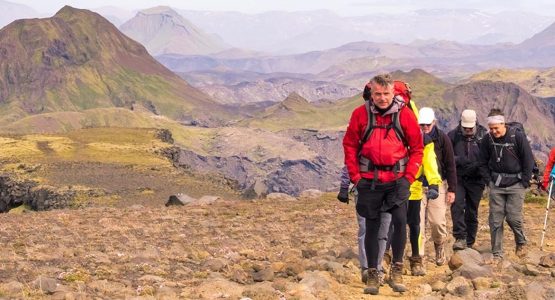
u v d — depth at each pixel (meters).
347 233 18.56
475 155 15.34
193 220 21.48
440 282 10.46
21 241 14.73
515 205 14.25
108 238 15.84
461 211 15.50
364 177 9.78
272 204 28.70
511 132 14.11
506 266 11.65
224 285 9.02
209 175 141.00
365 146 9.71
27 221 21.14
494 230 14.45
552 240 17.72
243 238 16.97
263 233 18.33
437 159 13.12
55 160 166.50
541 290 8.46
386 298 9.59
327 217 23.27
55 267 10.47
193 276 10.59
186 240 15.95
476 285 9.90
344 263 12.67
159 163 164.88
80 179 132.75
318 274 10.40
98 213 24.56
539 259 13.06
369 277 9.95
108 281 9.66
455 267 11.54
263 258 13.21
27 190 130.00
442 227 13.66
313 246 15.53
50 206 112.81
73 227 18.70
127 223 20.05
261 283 9.72
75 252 12.77
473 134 15.36
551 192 15.40
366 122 9.68
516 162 14.16
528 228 20.84
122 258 11.87
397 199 9.63
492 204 14.45
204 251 13.57
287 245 15.70
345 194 10.53
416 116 10.20
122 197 108.69
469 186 15.57
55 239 15.47
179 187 118.94
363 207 9.84
